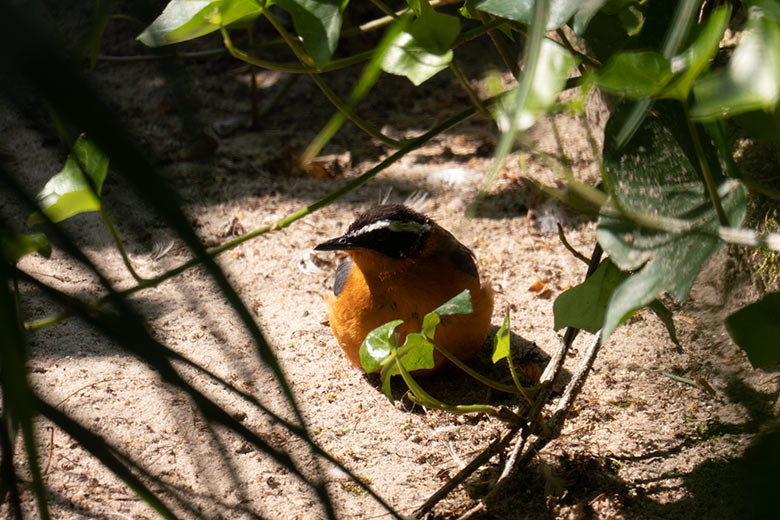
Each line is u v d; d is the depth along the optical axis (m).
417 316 6.27
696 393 6.17
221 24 3.73
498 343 4.62
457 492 5.19
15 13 1.63
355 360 6.71
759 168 6.13
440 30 3.52
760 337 3.49
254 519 4.66
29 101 1.92
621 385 6.39
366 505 5.12
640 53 2.50
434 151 10.98
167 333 7.22
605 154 3.48
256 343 2.46
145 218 8.85
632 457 5.48
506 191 9.85
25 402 2.18
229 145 11.21
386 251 6.16
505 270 8.44
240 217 9.49
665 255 3.12
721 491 5.03
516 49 11.40
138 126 11.20
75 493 5.15
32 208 2.16
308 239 9.15
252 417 6.10
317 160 10.76
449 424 6.06
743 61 2.38
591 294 4.29
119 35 13.28
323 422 6.10
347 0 3.11
